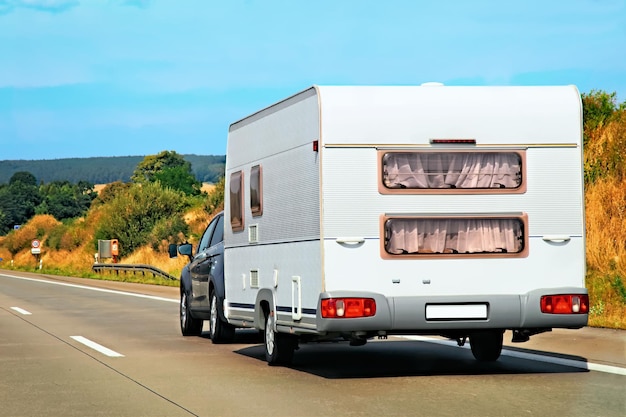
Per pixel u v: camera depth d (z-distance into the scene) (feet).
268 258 42.78
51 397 34.68
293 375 39.83
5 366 43.96
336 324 36.78
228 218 48.67
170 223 182.80
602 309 58.65
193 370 41.88
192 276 58.34
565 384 36.14
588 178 80.33
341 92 37.65
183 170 443.32
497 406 31.37
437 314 37.65
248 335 59.41
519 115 38.68
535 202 38.65
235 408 31.65
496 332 42.42
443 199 37.91
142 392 35.53
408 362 43.96
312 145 37.93
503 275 38.24
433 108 38.14
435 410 30.73
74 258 235.81
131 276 157.07
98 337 58.44
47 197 551.18
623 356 43.78
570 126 39.01
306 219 38.50
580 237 38.91
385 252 37.40
